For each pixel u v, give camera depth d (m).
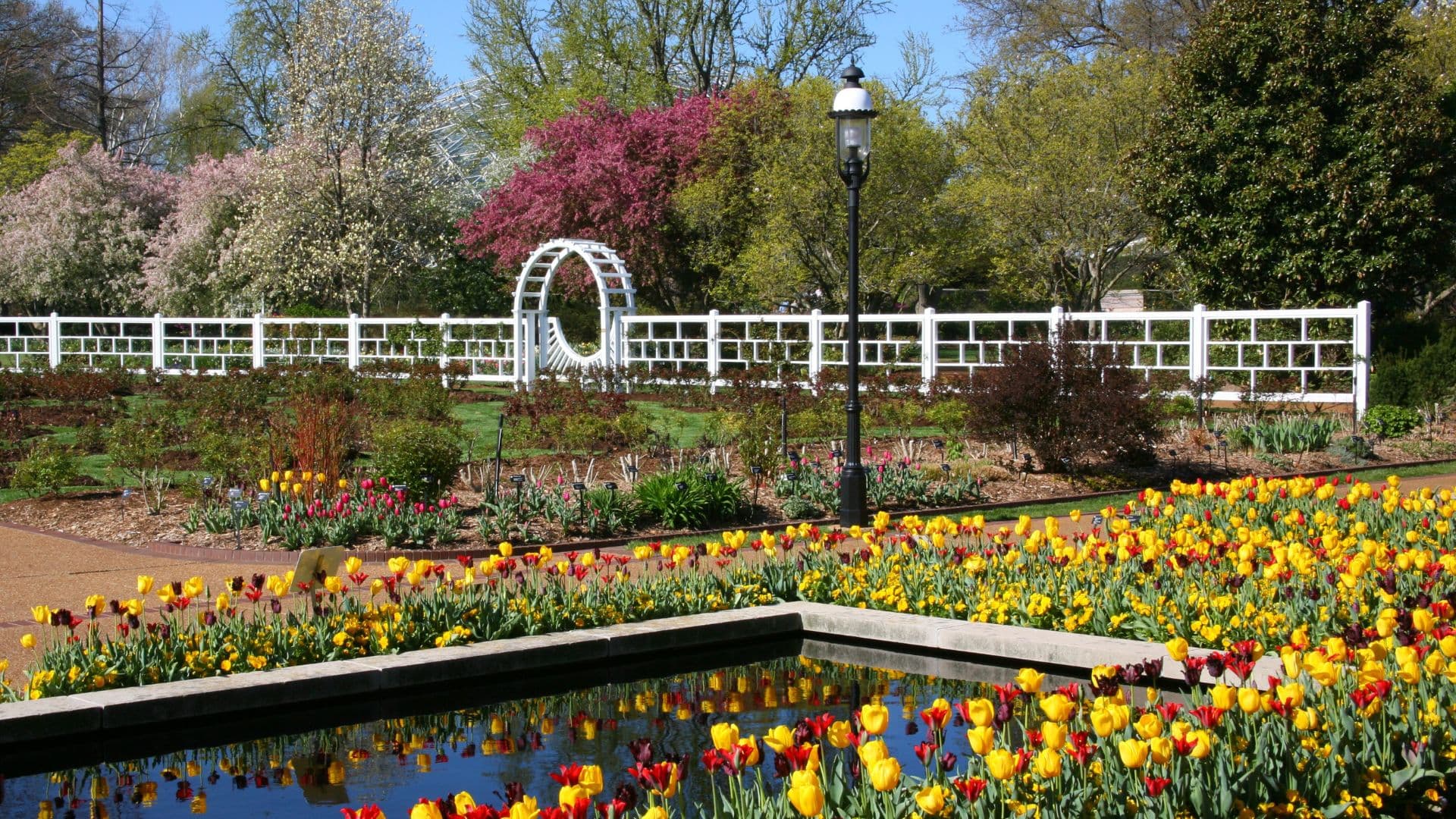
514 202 33.91
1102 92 27.81
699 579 8.17
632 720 6.36
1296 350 21.89
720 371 23.95
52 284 39.66
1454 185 22.55
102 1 52.44
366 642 6.84
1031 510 13.01
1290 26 21.88
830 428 16.84
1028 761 3.99
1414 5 31.27
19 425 17.64
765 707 6.57
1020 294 31.28
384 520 10.84
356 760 5.84
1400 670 4.77
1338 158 22.00
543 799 5.20
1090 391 14.17
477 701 6.70
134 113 56.59
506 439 16.20
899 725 6.09
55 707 5.66
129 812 5.18
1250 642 4.69
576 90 39.44
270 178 35.38
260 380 21.20
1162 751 3.84
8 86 49.59
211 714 6.00
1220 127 22.31
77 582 9.27
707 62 39.62
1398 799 4.43
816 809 3.30
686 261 34.16
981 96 29.00
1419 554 6.95
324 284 36.06
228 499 11.85
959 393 17.17
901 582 7.98
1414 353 21.33
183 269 37.47
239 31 47.09
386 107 36.34
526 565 9.55
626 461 14.50
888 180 30.23
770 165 30.83
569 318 36.66
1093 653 6.60
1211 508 10.34
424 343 26.62
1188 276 24.25
